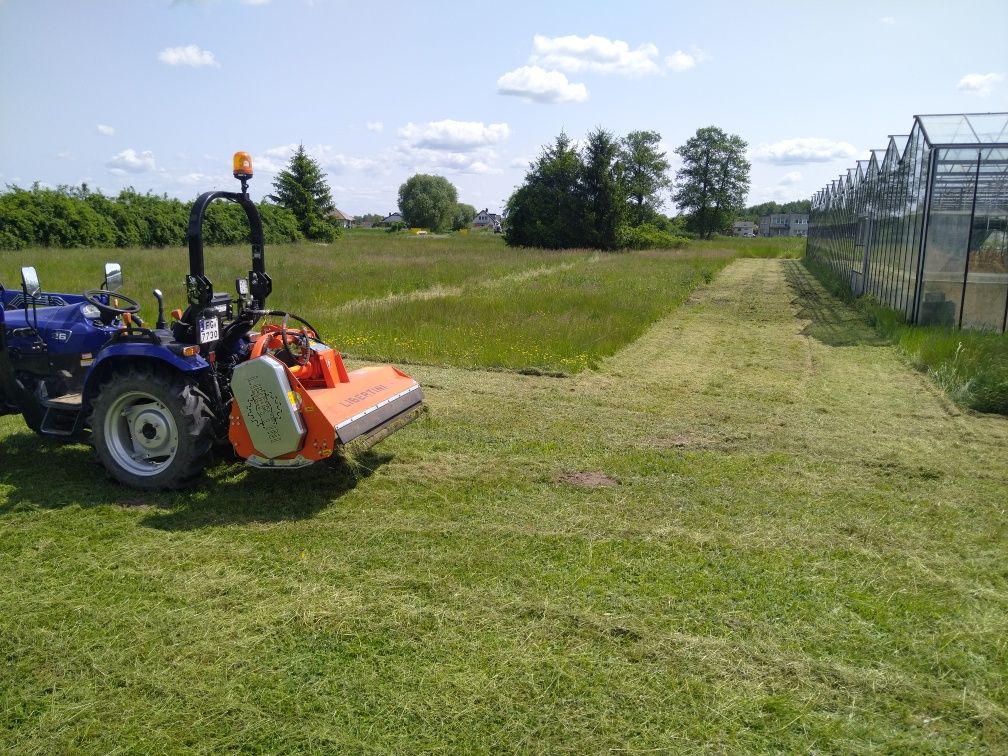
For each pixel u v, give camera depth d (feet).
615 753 8.57
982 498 16.60
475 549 13.48
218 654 10.23
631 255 122.83
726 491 16.69
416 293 54.80
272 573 12.53
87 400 16.58
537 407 24.03
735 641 10.72
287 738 8.70
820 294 66.23
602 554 13.34
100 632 10.76
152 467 16.28
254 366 14.74
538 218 144.36
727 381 28.86
